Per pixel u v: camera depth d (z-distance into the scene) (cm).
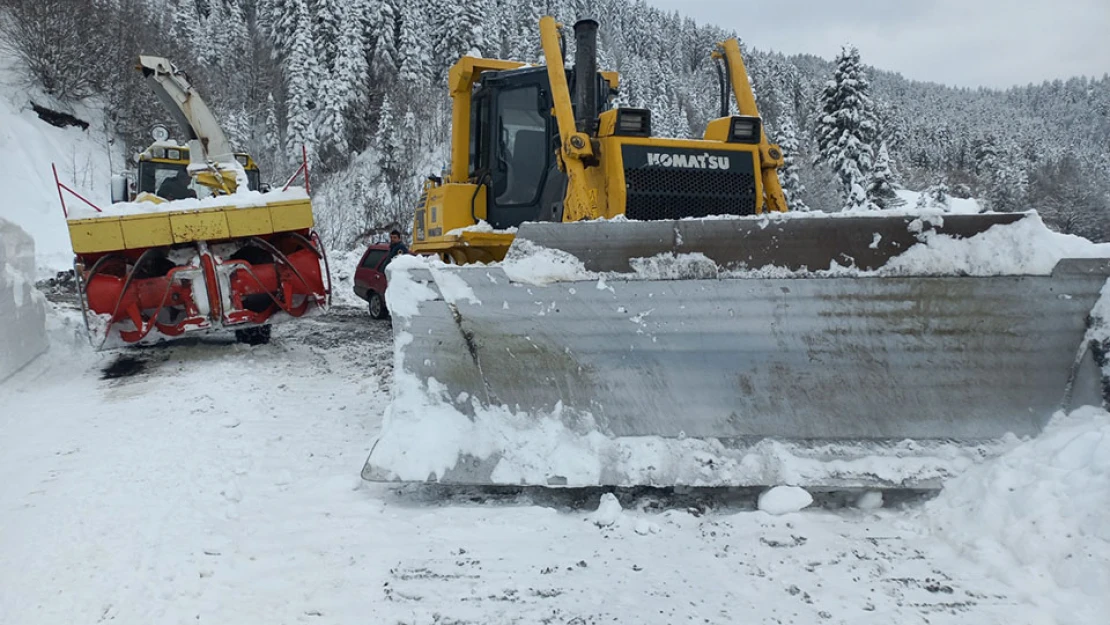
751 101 561
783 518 333
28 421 531
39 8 2816
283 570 302
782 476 346
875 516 338
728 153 516
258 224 733
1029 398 348
